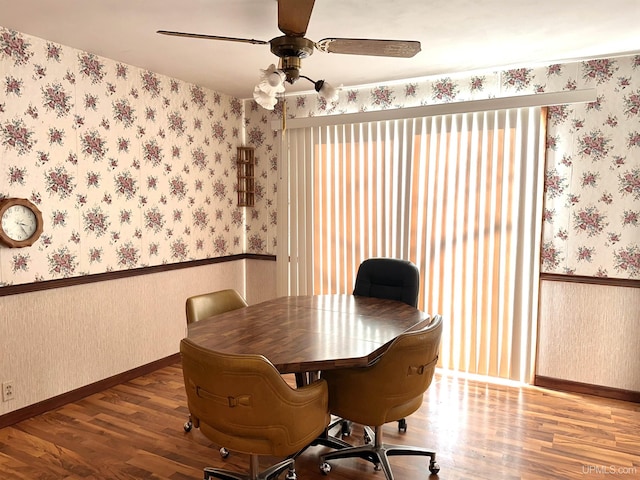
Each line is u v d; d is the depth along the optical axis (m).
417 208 3.96
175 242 4.09
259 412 1.87
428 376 2.28
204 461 2.57
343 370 2.23
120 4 2.40
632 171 3.30
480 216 3.73
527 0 2.34
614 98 3.32
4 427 2.89
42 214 3.03
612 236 3.38
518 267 3.63
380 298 3.30
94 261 3.40
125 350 3.68
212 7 2.44
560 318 3.56
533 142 3.54
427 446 2.72
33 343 3.03
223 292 3.12
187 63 3.52
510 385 3.68
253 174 4.86
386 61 3.42
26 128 2.92
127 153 3.60
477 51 3.18
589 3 2.37
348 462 2.59
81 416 3.08
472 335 3.82
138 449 2.68
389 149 4.04
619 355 3.39
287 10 1.88
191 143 4.19
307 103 4.48
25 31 2.84
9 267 2.87
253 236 4.93
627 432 2.89
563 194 3.52
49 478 2.39
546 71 3.51
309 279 4.51
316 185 4.41
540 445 2.73
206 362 1.85
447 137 3.79
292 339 2.29
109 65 3.41
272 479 2.34
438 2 2.36
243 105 4.82
